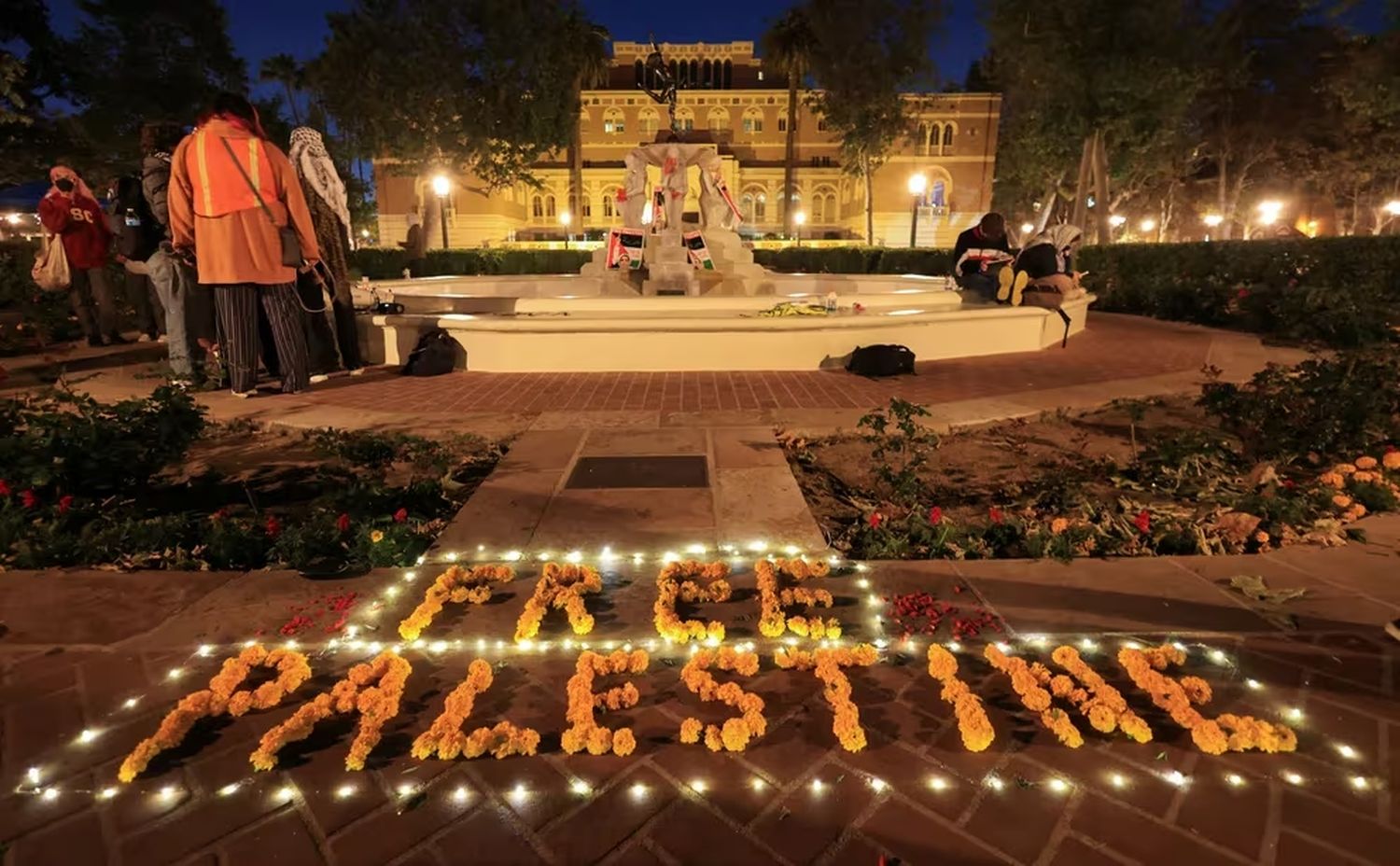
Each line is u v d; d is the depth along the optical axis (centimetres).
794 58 4603
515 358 865
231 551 367
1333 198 4628
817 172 5728
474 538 388
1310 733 236
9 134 2194
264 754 221
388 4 2869
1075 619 305
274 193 698
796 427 601
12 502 407
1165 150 3509
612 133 5900
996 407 671
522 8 2958
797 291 1716
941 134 5456
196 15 2666
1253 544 385
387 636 296
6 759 227
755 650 286
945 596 325
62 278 1024
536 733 230
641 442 562
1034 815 203
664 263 1341
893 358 826
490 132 3139
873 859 188
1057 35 2228
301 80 3425
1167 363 923
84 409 487
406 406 689
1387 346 942
